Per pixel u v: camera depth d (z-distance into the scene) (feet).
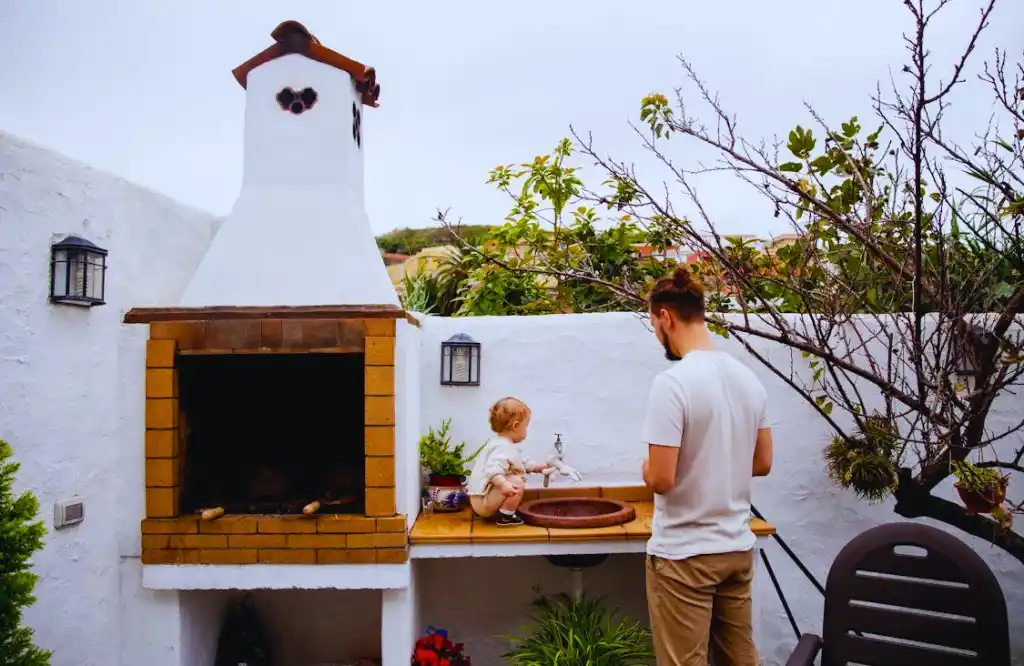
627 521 11.23
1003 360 9.79
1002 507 10.50
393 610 10.49
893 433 11.02
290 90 11.94
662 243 15.80
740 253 12.31
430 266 20.99
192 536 10.27
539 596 12.99
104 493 10.03
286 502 11.34
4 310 8.20
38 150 8.70
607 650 10.73
